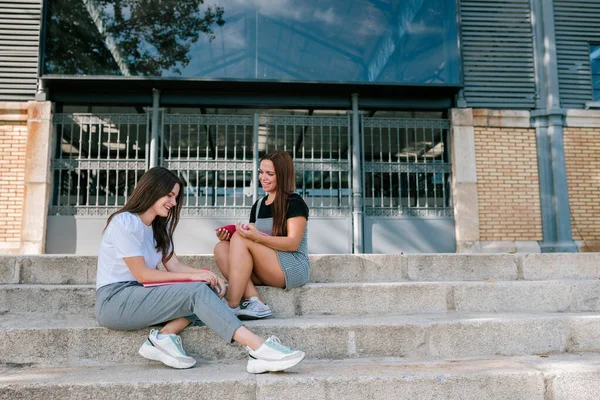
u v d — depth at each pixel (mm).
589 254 4078
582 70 7879
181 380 2377
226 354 2826
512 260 4023
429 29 7551
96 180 7211
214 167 7352
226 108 7562
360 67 7336
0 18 7242
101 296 2717
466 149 7539
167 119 7395
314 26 7391
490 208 7473
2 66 7168
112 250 2740
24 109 7109
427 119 7723
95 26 7172
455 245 7477
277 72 7227
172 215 2982
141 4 7266
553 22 7875
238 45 7270
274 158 3270
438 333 2986
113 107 7469
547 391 2553
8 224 6910
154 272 2676
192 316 2762
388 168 7578
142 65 7113
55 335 2756
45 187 6965
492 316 3271
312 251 7258
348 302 3400
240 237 3117
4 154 7051
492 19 7855
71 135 7266
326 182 7457
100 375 2492
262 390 2391
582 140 7723
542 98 7762
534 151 7699
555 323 3094
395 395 2461
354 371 2578
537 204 7559
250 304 3104
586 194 7594
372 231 7391
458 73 7465
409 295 3467
